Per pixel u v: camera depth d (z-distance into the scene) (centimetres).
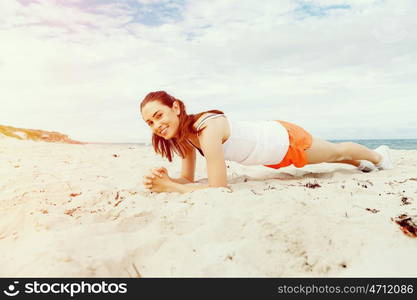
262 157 324
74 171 419
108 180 362
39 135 1169
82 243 183
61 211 243
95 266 164
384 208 226
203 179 366
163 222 209
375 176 350
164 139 305
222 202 230
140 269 170
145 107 279
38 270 160
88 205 257
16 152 591
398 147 1650
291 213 200
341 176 353
